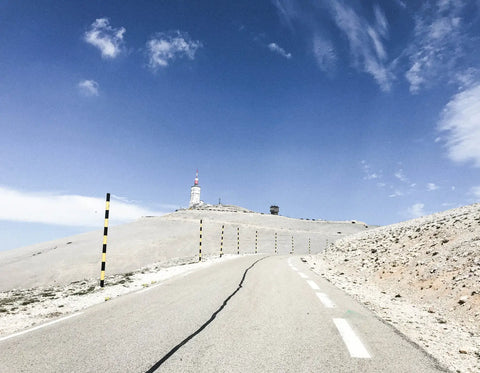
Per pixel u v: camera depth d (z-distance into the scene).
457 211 18.86
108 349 4.07
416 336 5.21
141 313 6.05
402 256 13.30
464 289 8.05
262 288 8.95
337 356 3.89
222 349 4.07
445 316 7.04
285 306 6.68
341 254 19.98
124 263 33.19
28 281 28.73
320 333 4.82
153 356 3.83
